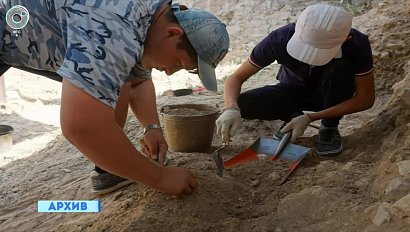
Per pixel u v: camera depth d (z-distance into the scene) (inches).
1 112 246.4
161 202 94.6
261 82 242.8
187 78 292.5
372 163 107.4
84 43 66.5
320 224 82.0
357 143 124.5
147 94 107.0
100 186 111.2
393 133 116.7
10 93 268.7
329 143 120.8
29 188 148.6
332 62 119.0
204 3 427.5
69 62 66.4
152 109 107.2
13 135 216.4
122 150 73.2
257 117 137.3
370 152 116.5
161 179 85.9
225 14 419.5
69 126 68.1
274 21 404.5
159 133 106.1
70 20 68.1
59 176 154.6
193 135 129.3
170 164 117.5
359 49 115.0
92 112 67.6
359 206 82.5
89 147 70.6
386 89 183.0
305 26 107.3
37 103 266.2
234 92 124.6
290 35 119.0
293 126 119.7
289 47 111.0
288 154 117.7
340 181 97.0
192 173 100.1
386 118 128.1
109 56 67.0
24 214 123.0
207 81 77.1
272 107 135.1
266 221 87.1
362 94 118.1
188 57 77.1
